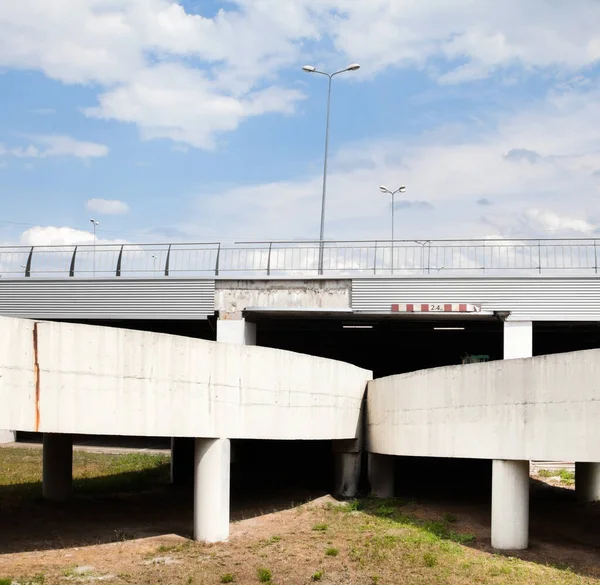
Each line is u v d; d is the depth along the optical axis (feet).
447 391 61.87
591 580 45.78
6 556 51.67
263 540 58.23
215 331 102.89
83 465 101.65
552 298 91.61
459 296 93.30
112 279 99.81
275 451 111.45
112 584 45.52
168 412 53.78
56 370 47.57
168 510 71.56
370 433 78.48
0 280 102.12
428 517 66.80
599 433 47.29
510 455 54.24
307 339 121.60
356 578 47.50
